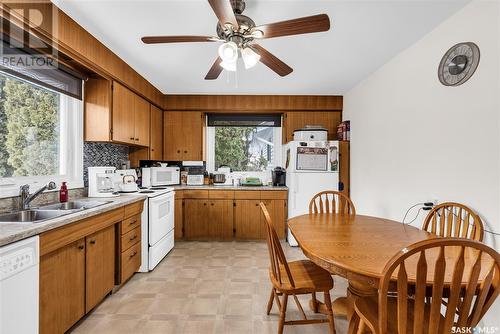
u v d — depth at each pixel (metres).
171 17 1.88
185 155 4.00
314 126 3.65
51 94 2.19
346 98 3.80
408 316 1.20
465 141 1.74
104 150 2.90
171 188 3.41
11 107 1.83
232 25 1.47
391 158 2.62
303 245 1.43
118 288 2.28
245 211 3.73
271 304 1.91
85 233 1.72
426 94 2.12
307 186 3.50
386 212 2.70
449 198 1.88
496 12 1.53
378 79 2.88
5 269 1.11
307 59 2.62
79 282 1.70
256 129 4.32
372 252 1.31
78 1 1.70
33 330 1.25
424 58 2.14
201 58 2.61
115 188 2.80
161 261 2.96
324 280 1.61
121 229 2.22
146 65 2.80
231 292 2.25
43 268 1.40
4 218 1.63
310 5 1.73
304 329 1.76
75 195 2.35
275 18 1.88
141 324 1.80
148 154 3.48
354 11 1.80
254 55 1.72
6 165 1.80
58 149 2.27
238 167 4.33
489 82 1.58
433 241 0.90
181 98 3.96
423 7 1.76
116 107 2.59
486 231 1.59
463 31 1.76
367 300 1.34
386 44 2.29
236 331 1.74
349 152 3.66
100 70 2.33
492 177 1.56
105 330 1.73
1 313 1.10
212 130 4.31
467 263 1.21
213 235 3.74
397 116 2.52
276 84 3.44
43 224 1.34
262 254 3.19
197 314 1.92
